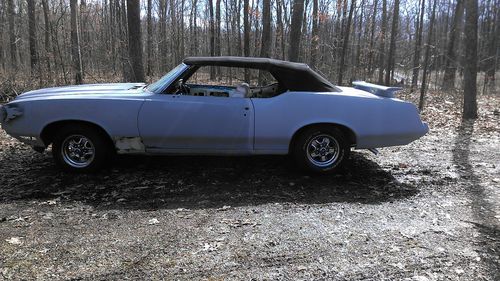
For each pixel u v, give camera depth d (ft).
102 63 81.61
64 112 16.11
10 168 17.78
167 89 16.60
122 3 84.17
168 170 17.70
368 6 86.94
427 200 14.83
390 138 17.17
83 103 16.10
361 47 90.84
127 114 16.16
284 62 16.96
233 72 21.45
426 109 42.01
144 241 11.24
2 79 44.09
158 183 16.14
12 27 72.08
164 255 10.48
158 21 112.47
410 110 17.33
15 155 19.92
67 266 9.89
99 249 10.76
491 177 17.69
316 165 17.08
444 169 18.81
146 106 16.17
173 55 97.30
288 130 16.49
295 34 38.78
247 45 61.72
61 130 16.61
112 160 18.21
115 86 18.39
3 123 16.58
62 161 16.85
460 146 23.71
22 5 81.71
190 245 11.03
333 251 10.80
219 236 11.59
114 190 15.33
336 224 12.54
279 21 72.33
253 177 17.02
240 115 16.26
